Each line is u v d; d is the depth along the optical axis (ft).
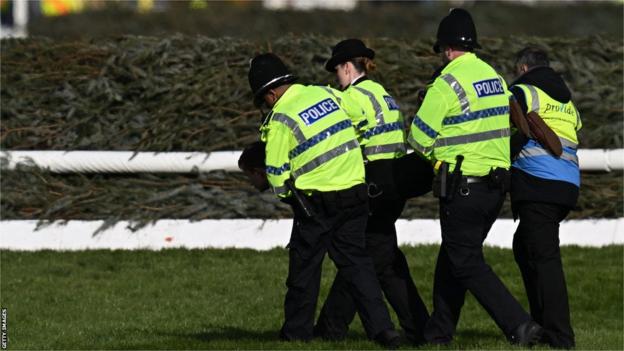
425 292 127.24
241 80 155.12
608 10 261.24
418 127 90.89
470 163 90.74
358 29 252.42
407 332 99.96
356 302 94.38
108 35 160.86
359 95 96.17
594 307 126.52
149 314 118.73
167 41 156.87
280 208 147.74
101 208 147.23
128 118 154.61
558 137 94.84
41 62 156.66
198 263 138.41
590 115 156.35
